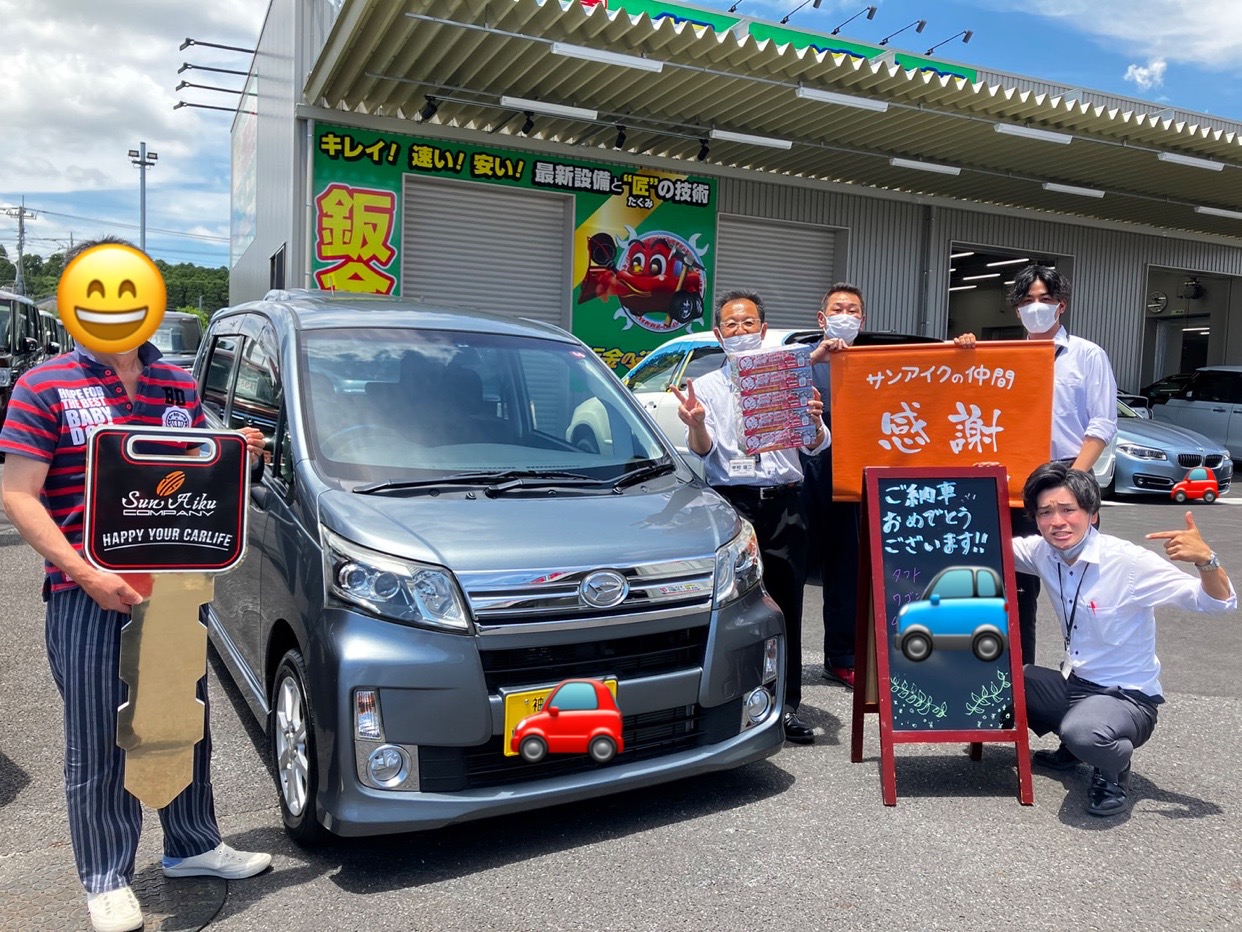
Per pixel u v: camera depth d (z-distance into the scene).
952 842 3.01
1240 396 14.30
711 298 12.79
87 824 2.46
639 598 2.90
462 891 2.69
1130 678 3.29
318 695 2.71
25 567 6.77
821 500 4.52
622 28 8.73
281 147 11.77
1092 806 3.21
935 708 3.35
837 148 11.93
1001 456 3.61
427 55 9.20
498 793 2.76
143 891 2.68
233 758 3.64
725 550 3.17
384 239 10.80
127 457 2.30
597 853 2.92
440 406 3.57
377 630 2.68
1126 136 11.73
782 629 3.35
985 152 12.29
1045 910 2.61
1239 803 3.32
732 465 3.82
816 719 4.16
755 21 13.80
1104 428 3.95
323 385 3.47
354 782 2.63
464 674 2.68
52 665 2.48
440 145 11.00
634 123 11.07
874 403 3.71
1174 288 19.97
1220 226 16.70
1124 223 16.47
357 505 2.95
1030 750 3.82
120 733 2.36
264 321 4.10
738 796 3.35
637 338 12.36
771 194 13.22
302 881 2.74
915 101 10.51
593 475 3.52
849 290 3.92
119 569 2.31
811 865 2.85
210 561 2.41
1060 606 3.42
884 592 3.38
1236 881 2.78
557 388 3.91
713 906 2.62
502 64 9.38
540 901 2.64
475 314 4.23
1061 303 3.99
